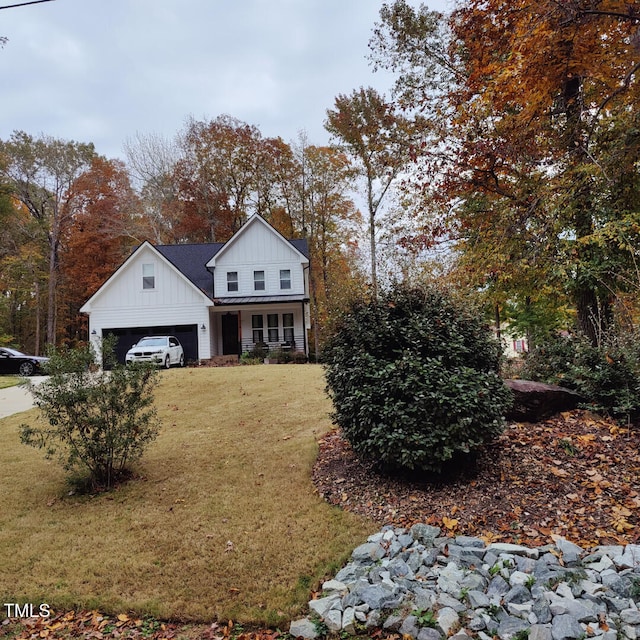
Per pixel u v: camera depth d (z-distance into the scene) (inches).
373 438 184.5
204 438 294.8
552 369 276.4
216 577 144.3
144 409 393.7
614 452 194.1
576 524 150.6
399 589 126.4
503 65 352.2
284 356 841.5
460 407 171.8
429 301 213.8
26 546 165.9
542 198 378.0
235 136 1327.5
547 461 192.4
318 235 1344.7
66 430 215.3
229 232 1378.0
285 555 153.9
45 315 1393.9
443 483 187.5
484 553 138.3
